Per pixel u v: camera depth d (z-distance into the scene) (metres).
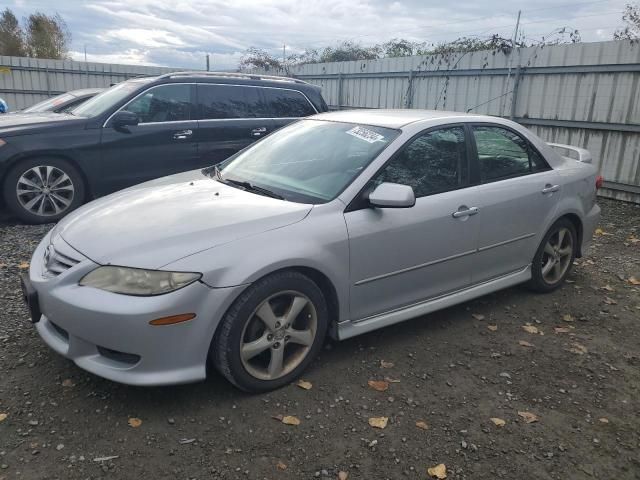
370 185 3.45
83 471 2.47
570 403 3.18
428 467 2.61
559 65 8.93
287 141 4.21
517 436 2.86
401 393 3.20
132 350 2.73
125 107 6.80
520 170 4.39
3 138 6.16
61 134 6.43
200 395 3.08
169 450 2.63
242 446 2.69
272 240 3.02
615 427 2.97
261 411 2.97
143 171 6.95
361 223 3.34
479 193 3.97
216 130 7.30
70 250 2.99
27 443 2.63
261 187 3.65
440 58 11.06
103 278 2.79
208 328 2.84
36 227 6.36
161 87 7.02
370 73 12.91
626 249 6.22
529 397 3.23
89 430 2.75
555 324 4.23
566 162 4.85
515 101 9.69
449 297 3.99
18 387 3.07
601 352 3.82
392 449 2.71
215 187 3.70
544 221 4.48
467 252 3.96
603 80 8.38
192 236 2.90
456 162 3.95
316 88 8.22
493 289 4.27
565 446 2.80
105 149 6.65
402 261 3.57
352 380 3.31
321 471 2.54
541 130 9.39
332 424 2.89
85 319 2.75
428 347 3.78
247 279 2.88
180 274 2.76
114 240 2.92
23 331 3.71
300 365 3.25
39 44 36.62
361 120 4.07
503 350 3.79
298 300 3.14
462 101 10.73
